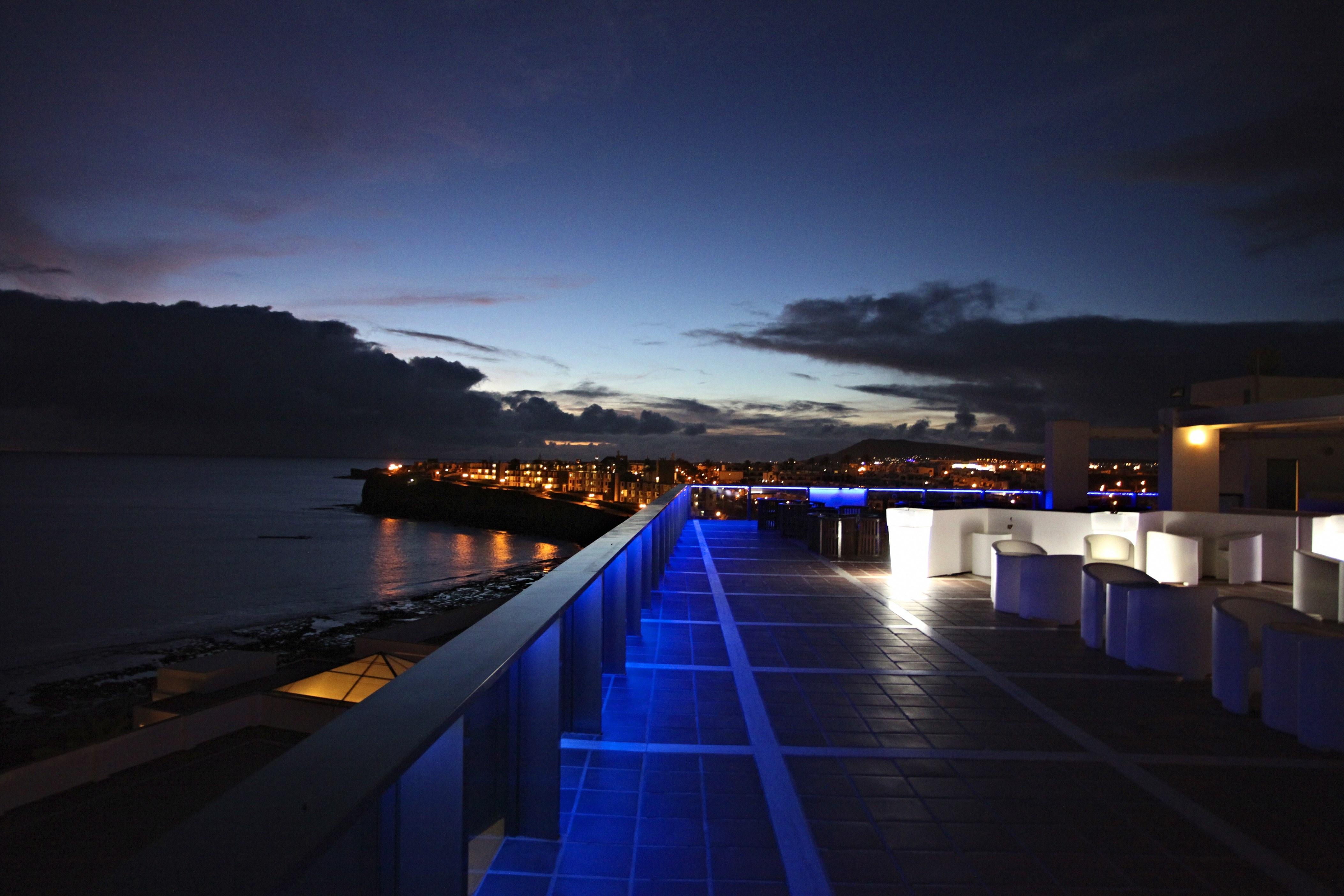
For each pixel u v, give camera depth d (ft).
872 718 13.23
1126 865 8.40
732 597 24.93
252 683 67.21
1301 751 11.88
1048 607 20.95
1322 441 55.52
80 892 2.58
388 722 4.41
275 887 2.61
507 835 8.76
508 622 7.11
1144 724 13.07
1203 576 30.14
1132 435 53.11
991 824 9.34
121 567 311.06
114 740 49.34
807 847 8.69
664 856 8.41
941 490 53.88
